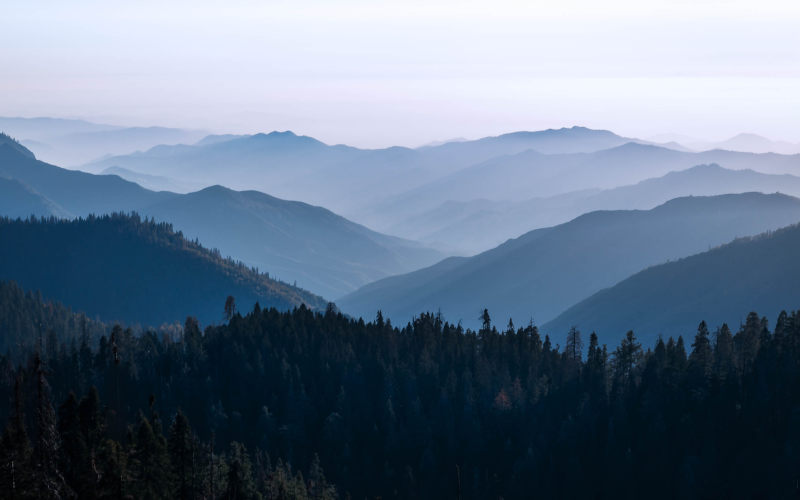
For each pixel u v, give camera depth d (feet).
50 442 417.49
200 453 482.28
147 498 421.59
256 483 517.55
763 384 610.65
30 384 599.16
